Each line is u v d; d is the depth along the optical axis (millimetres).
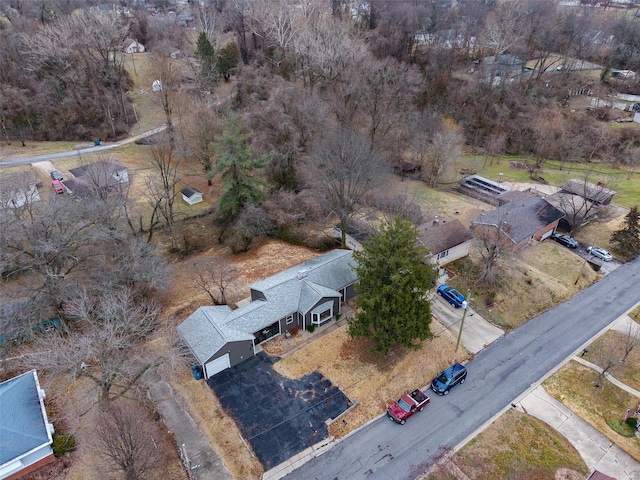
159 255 41938
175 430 25188
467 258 41250
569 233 47031
